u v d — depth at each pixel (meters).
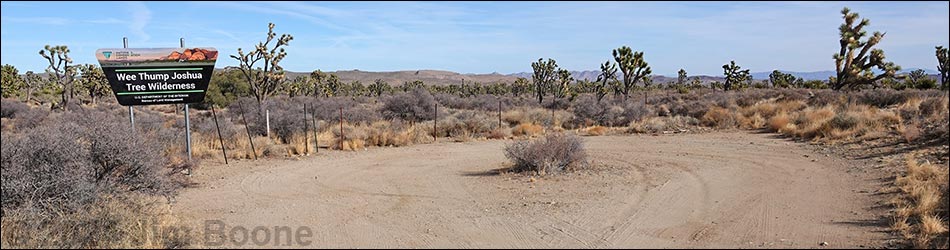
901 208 8.02
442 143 19.16
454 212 8.94
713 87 61.28
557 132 22.25
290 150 16.48
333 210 9.26
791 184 10.47
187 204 9.86
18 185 7.84
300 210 9.30
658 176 11.71
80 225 7.46
